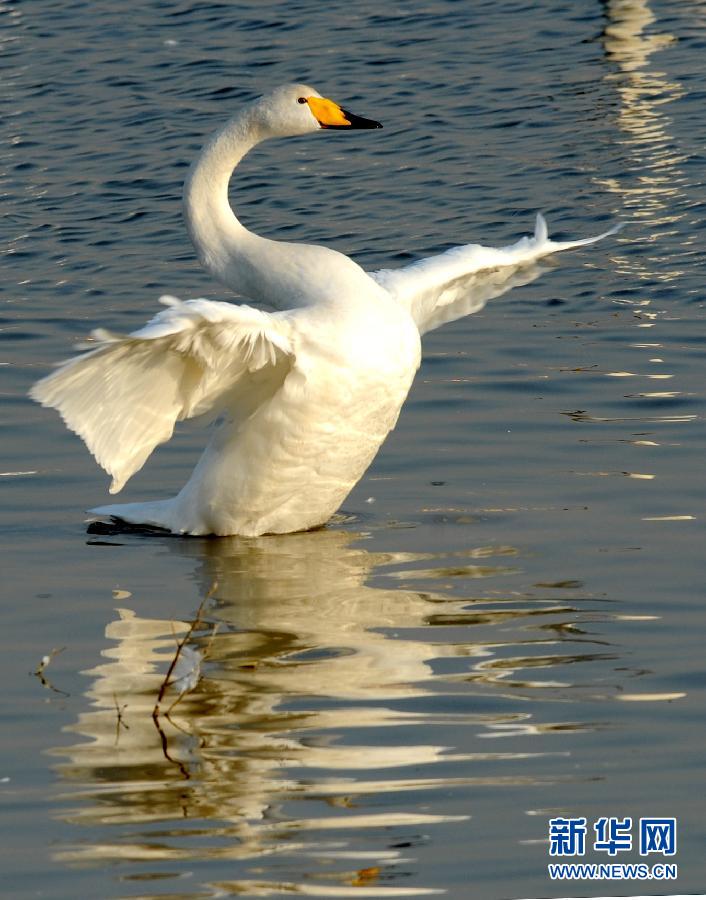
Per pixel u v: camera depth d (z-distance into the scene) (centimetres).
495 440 1459
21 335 1809
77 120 2764
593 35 3069
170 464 1448
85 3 3475
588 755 866
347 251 2109
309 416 1213
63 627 1070
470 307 1458
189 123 2711
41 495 1362
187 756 872
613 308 1864
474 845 780
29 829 798
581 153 2462
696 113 2605
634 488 1323
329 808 815
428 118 2691
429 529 1266
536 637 1034
